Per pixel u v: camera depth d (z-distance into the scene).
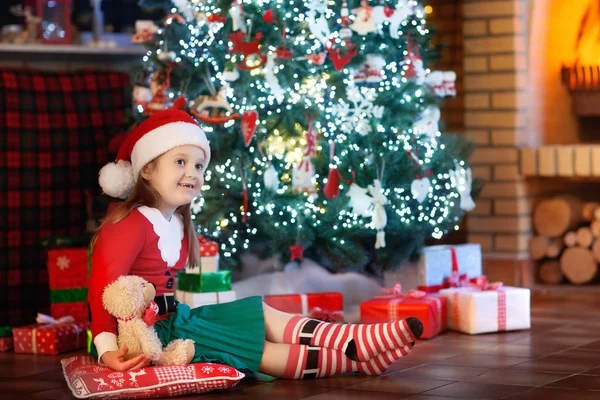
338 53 5.96
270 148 6.02
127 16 7.71
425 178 6.16
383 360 4.34
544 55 7.69
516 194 7.45
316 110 6.00
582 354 4.82
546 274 7.59
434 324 5.38
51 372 4.75
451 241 8.49
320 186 6.22
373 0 6.27
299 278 6.31
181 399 4.05
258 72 6.00
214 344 4.25
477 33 7.55
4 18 7.51
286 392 4.12
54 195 6.94
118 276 4.12
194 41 6.05
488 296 5.45
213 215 5.96
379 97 6.16
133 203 4.29
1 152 6.78
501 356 4.81
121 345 4.09
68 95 7.04
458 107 8.65
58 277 5.82
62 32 7.21
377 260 6.40
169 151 4.29
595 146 7.25
